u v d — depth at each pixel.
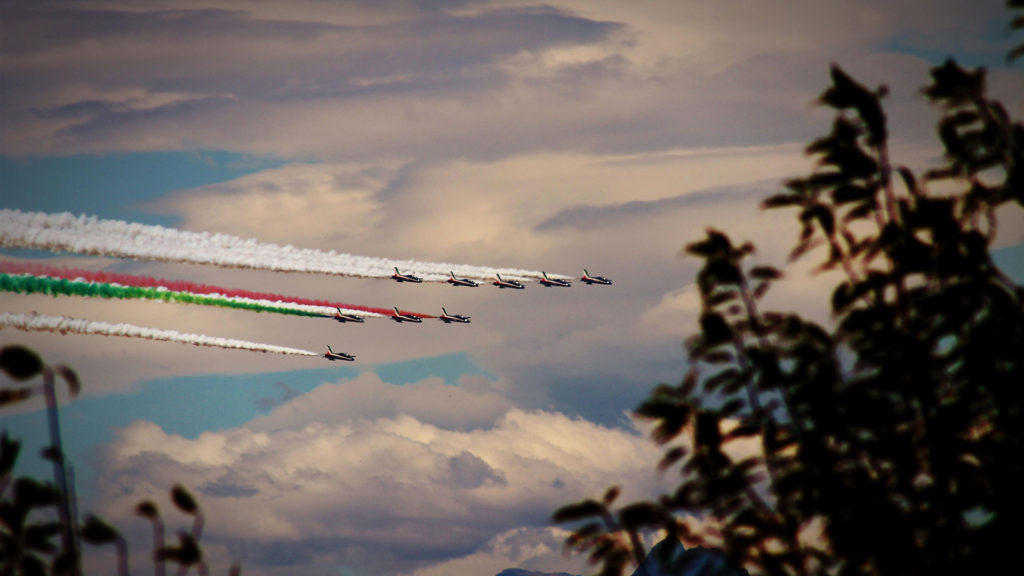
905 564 70.19
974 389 73.19
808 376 73.06
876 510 70.56
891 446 72.06
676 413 72.44
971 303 72.44
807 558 71.69
